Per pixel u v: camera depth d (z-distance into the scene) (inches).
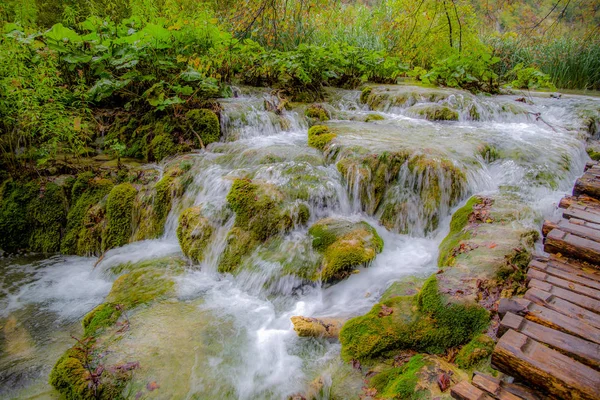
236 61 296.5
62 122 177.8
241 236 148.7
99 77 236.7
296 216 152.1
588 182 152.8
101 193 183.6
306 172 176.9
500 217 142.5
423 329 94.7
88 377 94.9
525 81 363.3
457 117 270.2
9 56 167.9
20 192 180.7
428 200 164.9
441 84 354.6
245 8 251.6
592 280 97.3
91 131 211.2
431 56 413.7
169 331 112.4
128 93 228.1
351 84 351.6
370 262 134.9
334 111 287.6
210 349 105.4
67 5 291.9
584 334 76.8
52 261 169.9
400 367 88.4
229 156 205.6
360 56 343.0
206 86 234.7
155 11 280.4
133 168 201.9
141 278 141.4
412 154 176.7
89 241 174.2
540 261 107.5
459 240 132.6
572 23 371.6
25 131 185.2
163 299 128.3
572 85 412.5
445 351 90.5
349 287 128.7
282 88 310.5
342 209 169.8
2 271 160.6
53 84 184.1
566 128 252.2
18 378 101.6
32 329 122.1
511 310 85.8
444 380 79.6
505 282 104.9
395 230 163.8
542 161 193.2
